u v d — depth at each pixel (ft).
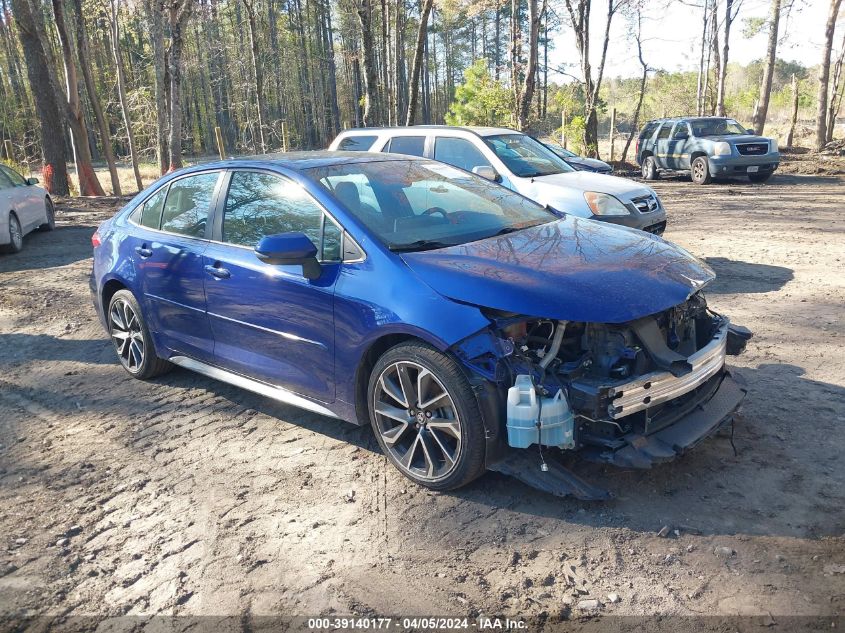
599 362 10.99
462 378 11.02
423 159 16.66
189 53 159.02
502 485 12.07
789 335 19.31
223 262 14.71
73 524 11.55
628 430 11.12
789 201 47.21
